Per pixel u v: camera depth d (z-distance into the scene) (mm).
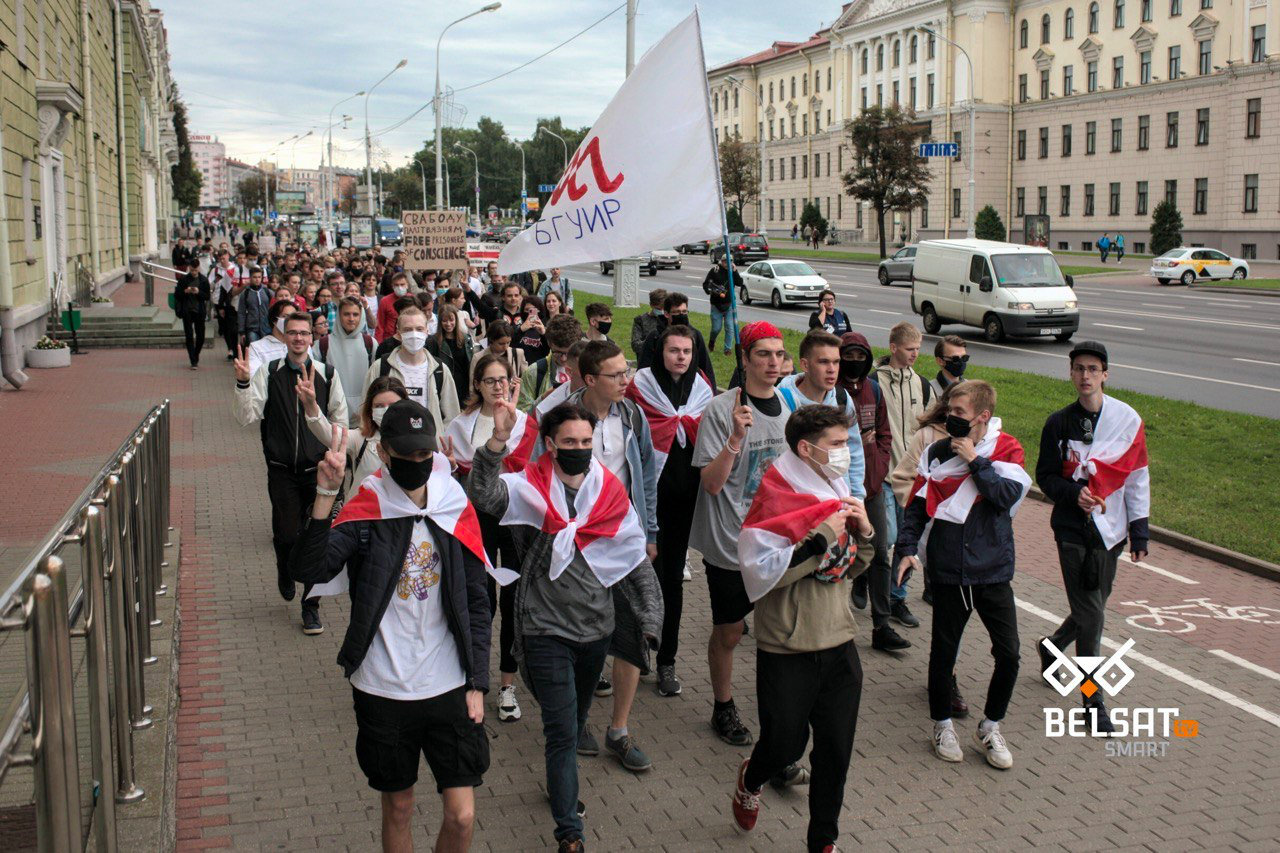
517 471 5801
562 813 4516
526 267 6641
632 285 32625
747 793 4715
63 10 25828
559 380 7156
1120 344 24969
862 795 5215
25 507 9938
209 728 5777
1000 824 4938
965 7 75375
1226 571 8922
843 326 15789
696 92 6301
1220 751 5703
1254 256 58500
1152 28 64438
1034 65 74000
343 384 8508
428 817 4965
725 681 5785
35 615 2969
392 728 3865
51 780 3031
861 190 65938
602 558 4719
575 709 4672
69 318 23266
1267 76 56688
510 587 6008
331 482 3777
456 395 7742
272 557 9109
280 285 20656
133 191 46688
